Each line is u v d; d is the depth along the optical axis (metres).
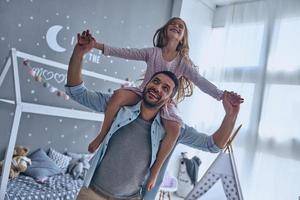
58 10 2.48
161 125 1.00
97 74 2.58
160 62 1.05
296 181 2.95
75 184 2.30
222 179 1.31
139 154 0.98
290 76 3.10
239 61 3.51
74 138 2.77
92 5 2.72
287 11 3.21
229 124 1.03
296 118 3.02
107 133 1.00
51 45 2.47
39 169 2.30
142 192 1.05
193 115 3.75
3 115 2.26
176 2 3.45
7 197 1.80
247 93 3.39
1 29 2.17
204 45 3.79
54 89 2.28
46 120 2.54
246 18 3.53
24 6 2.27
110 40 2.90
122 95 1.01
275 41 3.25
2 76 1.97
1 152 2.28
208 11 3.80
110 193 0.99
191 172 3.52
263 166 3.16
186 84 1.09
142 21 3.19
